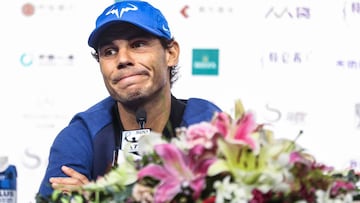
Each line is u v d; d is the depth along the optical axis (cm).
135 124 547
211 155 349
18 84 884
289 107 884
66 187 443
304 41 888
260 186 340
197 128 353
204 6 889
